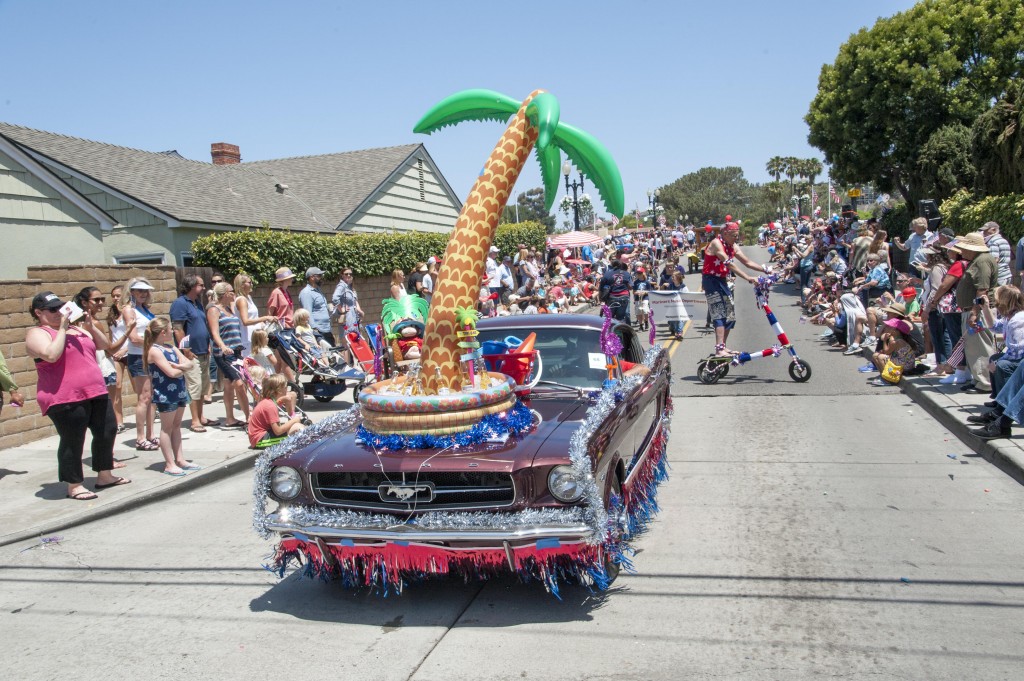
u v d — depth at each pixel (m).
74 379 6.38
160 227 13.91
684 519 5.47
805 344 13.95
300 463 4.27
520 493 3.91
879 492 5.86
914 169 24.73
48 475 7.27
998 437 6.73
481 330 5.73
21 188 11.52
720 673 3.36
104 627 4.21
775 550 4.80
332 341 11.83
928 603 3.97
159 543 5.59
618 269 13.60
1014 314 6.67
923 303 10.02
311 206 19.72
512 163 4.87
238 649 3.85
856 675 3.29
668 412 6.91
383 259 17.66
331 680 3.49
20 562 5.27
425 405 4.14
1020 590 4.09
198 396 8.84
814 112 28.27
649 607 4.08
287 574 4.87
